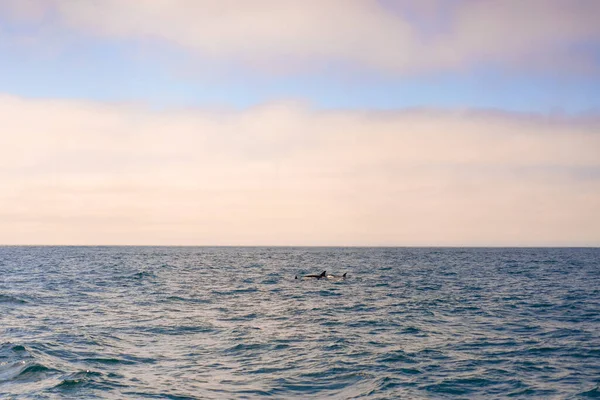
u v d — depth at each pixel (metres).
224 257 139.25
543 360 19.03
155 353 19.61
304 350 20.39
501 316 29.38
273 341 22.03
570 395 15.07
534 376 17.00
